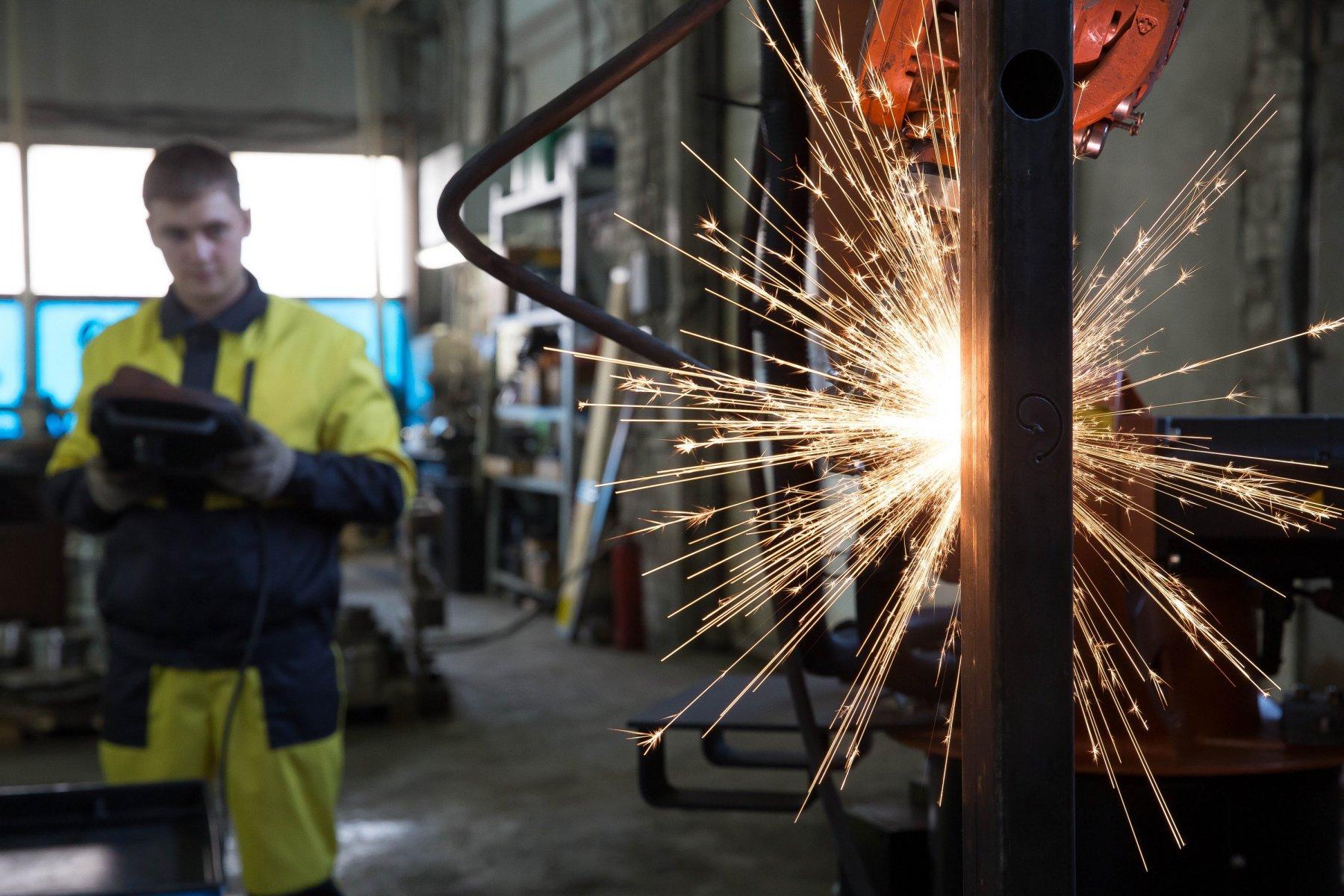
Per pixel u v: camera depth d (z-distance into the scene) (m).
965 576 0.68
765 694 1.45
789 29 1.06
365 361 2.10
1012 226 0.63
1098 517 1.22
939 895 1.40
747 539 5.51
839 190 1.05
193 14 9.52
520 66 8.38
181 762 1.92
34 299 9.02
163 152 1.92
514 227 7.55
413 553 4.94
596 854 3.19
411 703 4.58
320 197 9.94
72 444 2.03
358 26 9.78
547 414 6.68
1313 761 1.20
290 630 1.95
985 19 0.63
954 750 1.23
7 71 9.06
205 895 1.03
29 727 4.35
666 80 5.70
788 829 3.33
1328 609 1.30
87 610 4.87
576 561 6.24
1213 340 3.67
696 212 5.64
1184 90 3.72
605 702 4.83
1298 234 3.45
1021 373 0.63
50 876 1.12
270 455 1.83
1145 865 1.21
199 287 1.97
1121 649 1.23
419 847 3.28
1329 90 3.39
